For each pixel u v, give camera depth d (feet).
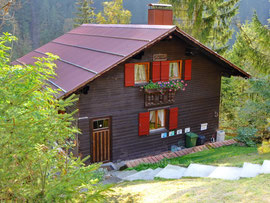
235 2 68.69
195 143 44.45
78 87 31.91
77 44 49.60
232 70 45.14
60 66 41.52
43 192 12.88
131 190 23.25
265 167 22.85
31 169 13.17
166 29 36.55
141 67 39.60
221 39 72.08
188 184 22.59
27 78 14.92
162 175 28.48
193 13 71.67
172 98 41.42
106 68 33.04
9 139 12.39
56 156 15.66
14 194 12.66
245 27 70.08
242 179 21.11
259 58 52.95
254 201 15.64
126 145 39.70
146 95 39.29
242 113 46.39
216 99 47.21
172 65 42.34
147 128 40.29
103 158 38.29
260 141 43.65
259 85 43.16
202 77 44.78
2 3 30.66
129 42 38.45
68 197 13.14
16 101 13.19
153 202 18.83
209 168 27.50
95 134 37.17
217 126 48.49
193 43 39.04
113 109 37.68
